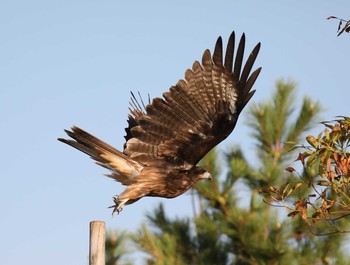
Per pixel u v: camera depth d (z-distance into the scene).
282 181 23.48
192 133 12.15
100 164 11.93
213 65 12.15
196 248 25.14
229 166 24.16
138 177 12.05
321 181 11.84
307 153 11.81
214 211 24.56
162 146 12.14
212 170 23.94
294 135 24.30
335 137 11.66
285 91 24.78
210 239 25.02
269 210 23.61
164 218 25.53
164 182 12.17
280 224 23.30
